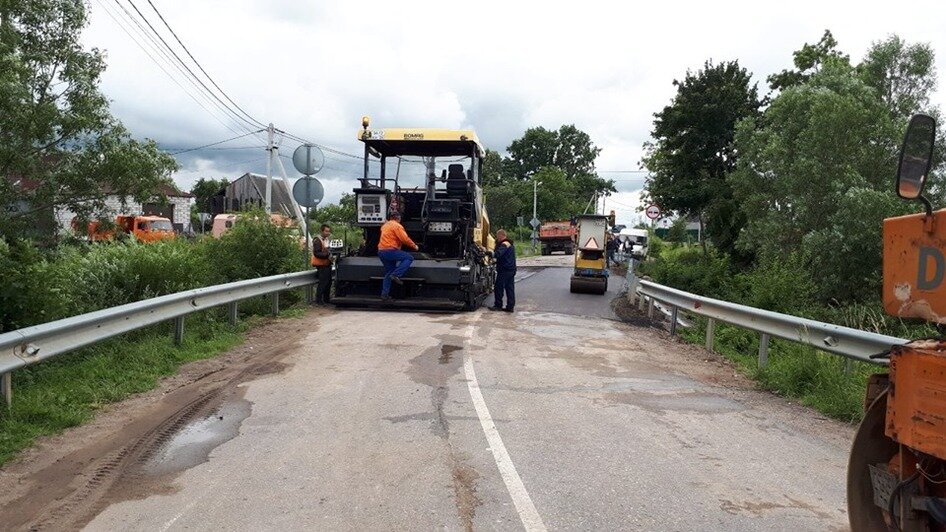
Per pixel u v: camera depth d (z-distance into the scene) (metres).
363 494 4.79
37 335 6.27
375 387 7.81
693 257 29.83
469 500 4.71
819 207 19.23
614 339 12.10
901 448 3.51
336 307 14.89
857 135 18.95
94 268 10.30
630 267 23.64
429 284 14.61
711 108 29.23
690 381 8.80
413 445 5.84
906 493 3.47
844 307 16.23
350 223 17.52
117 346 8.55
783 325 8.96
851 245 16.69
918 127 3.38
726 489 5.05
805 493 5.01
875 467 3.79
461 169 15.84
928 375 3.22
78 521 4.30
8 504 4.55
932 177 17.00
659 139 32.28
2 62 13.46
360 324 12.49
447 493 4.82
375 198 15.00
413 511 4.52
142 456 5.49
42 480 4.96
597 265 20.88
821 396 7.67
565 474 5.25
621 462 5.56
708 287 20.44
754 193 22.22
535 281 25.33
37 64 14.66
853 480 3.94
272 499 4.68
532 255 54.81
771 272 15.98
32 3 14.41
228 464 5.34
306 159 14.89
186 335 10.05
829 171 19.12
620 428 6.51
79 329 7.04
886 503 3.65
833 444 6.26
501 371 8.85
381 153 15.92
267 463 5.37
